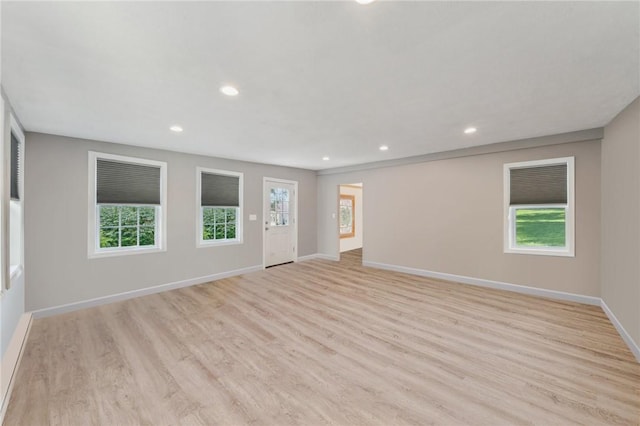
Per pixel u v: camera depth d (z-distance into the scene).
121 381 2.11
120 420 1.72
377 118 3.05
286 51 1.78
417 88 2.32
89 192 3.73
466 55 1.83
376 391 1.98
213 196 5.09
